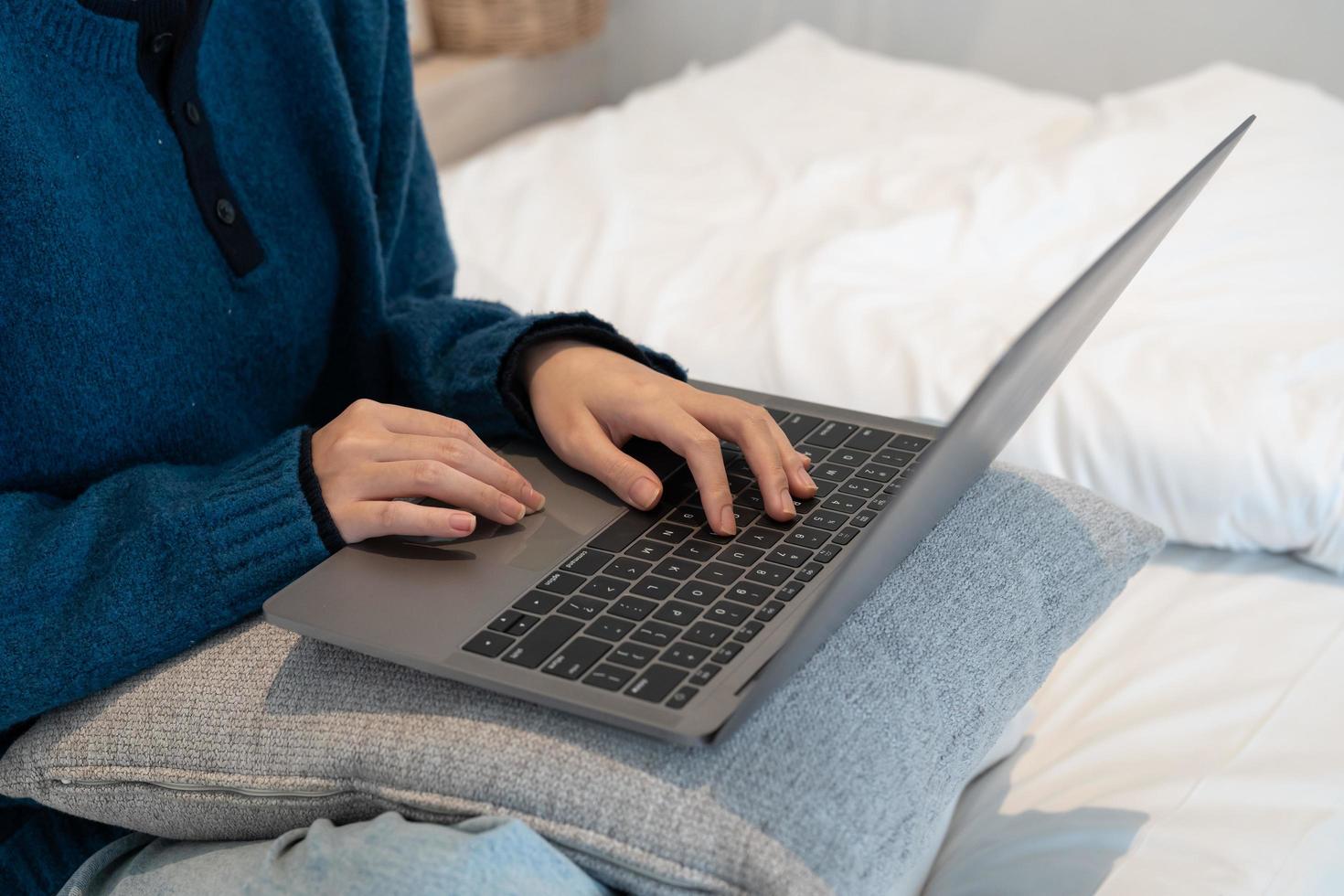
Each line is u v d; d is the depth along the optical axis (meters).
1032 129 1.63
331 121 0.77
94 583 0.56
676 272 1.23
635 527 0.58
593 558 0.55
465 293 1.25
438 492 0.58
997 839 0.69
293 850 0.50
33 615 0.55
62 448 0.64
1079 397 0.96
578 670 0.48
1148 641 0.84
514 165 1.55
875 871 0.45
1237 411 0.92
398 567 0.56
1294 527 0.89
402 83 0.86
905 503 0.44
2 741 0.61
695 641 0.49
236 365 0.73
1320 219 1.22
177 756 0.54
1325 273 1.14
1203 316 1.07
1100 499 0.66
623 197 1.42
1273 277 1.13
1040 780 0.73
